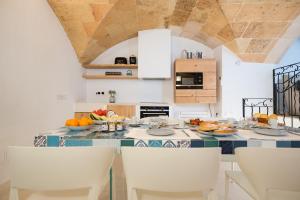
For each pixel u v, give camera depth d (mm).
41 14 3090
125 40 5027
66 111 3945
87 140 1318
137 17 4078
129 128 1738
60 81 3697
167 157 897
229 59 4609
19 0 2582
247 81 4605
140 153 914
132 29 4523
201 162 903
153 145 1308
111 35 4418
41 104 3082
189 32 4703
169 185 919
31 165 918
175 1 3615
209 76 4590
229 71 4613
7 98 2371
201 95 4598
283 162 949
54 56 3488
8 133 2393
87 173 948
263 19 3641
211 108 5035
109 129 1579
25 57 2705
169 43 4586
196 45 5098
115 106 4414
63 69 3820
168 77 4598
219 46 4727
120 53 5051
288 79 4480
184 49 5098
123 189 2146
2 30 2295
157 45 4590
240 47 4277
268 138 1342
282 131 1479
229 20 3740
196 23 4223
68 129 1647
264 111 4602
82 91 4824
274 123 1756
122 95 5086
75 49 4289
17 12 2547
